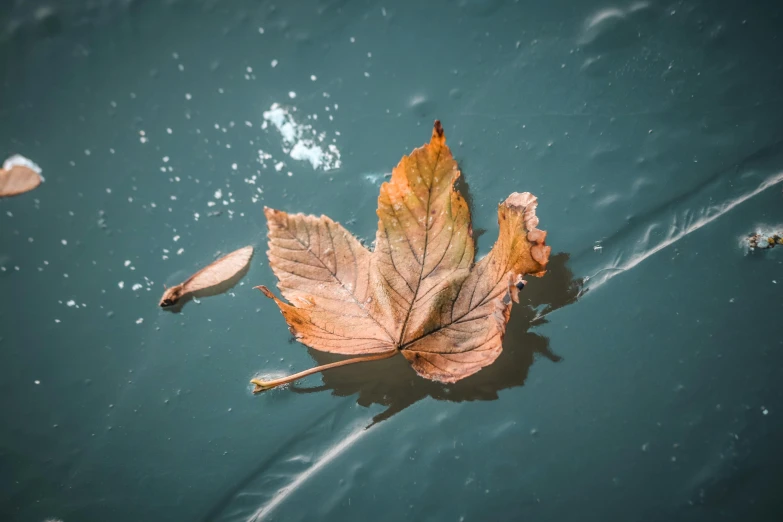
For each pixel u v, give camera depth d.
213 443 0.40
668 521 0.35
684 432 0.37
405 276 0.39
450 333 0.38
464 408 0.39
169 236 0.46
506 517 0.36
